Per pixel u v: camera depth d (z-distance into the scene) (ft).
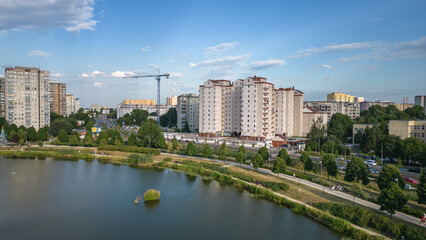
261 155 327.67
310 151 426.92
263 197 244.83
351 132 549.13
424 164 314.55
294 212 210.59
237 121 554.05
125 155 414.41
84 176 314.96
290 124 569.23
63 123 606.14
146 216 206.80
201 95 569.23
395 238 156.56
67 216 205.67
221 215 207.82
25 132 502.79
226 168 318.04
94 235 177.37
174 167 355.15
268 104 499.92
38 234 178.60
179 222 196.65
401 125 386.93
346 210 186.91
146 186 278.05
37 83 632.38
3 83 627.87
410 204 201.36
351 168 244.22
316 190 237.86
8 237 174.60
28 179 300.40
